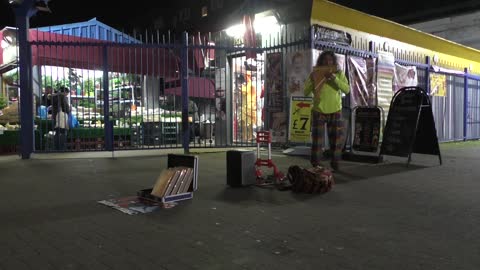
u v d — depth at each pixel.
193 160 5.58
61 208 4.98
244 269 3.09
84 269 3.13
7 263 3.26
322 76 7.46
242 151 6.22
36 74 10.34
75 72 10.95
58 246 3.64
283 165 8.26
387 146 8.50
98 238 3.85
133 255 3.40
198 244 3.66
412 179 6.69
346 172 7.38
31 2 9.80
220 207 4.97
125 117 11.18
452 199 5.26
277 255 3.37
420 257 3.28
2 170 8.05
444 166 8.10
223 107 11.52
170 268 3.13
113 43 10.20
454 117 14.72
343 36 11.14
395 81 11.95
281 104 10.55
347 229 4.05
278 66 10.54
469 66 17.64
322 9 10.67
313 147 7.61
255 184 6.27
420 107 8.13
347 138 9.77
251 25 12.00
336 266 3.12
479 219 4.36
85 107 11.05
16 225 4.29
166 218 4.51
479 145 13.09
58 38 10.70
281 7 11.10
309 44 9.98
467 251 3.41
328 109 7.41
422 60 14.56
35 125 10.45
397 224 4.20
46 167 8.43
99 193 5.81
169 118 11.38
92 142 10.80
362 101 10.82
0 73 13.35
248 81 11.57
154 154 10.42
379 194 5.60
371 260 3.23
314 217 4.49
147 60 10.81
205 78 11.29
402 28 13.42
